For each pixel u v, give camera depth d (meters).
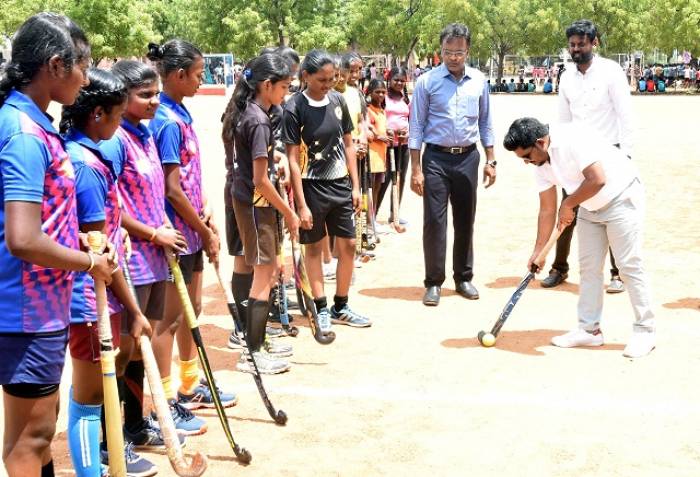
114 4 48.97
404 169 10.45
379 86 9.12
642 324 5.81
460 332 6.41
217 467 4.18
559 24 53.94
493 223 10.93
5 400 3.11
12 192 2.86
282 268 6.18
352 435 4.55
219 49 61.28
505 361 5.71
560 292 7.57
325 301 6.39
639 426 4.62
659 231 9.98
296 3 60.72
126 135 4.09
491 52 59.56
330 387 5.28
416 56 69.00
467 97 7.07
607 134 7.12
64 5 48.03
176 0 73.31
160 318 4.36
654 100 39.88
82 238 3.18
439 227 7.13
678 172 14.93
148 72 4.08
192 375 4.90
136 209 4.11
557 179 5.75
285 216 5.43
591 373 5.45
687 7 48.94
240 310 6.12
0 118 2.91
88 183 3.37
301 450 4.38
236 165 5.35
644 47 53.50
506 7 54.41
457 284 7.49
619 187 5.64
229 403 4.96
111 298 3.71
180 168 4.71
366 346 6.09
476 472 4.11
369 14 58.25
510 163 17.50
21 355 3.01
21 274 2.98
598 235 5.85
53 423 3.16
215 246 4.74
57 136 3.05
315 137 6.13
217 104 36.94
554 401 4.99
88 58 3.11
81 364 3.55
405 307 7.15
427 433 4.57
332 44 59.66
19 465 3.09
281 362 5.57
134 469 4.08
